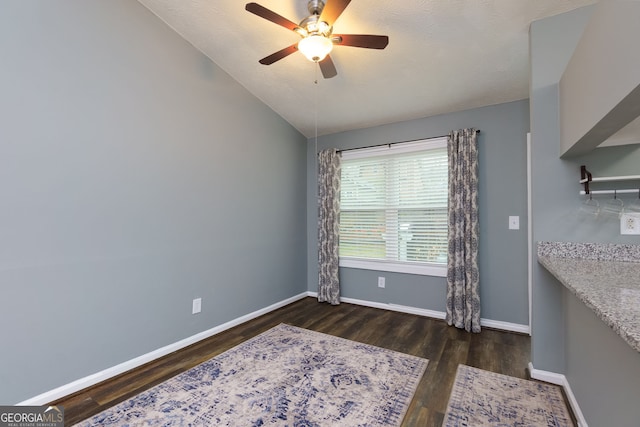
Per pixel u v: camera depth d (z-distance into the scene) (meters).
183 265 2.65
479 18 2.15
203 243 2.83
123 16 2.22
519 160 3.01
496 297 3.08
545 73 2.04
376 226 3.86
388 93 3.17
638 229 1.79
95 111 2.05
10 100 1.69
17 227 1.71
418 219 3.57
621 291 1.14
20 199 1.72
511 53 2.45
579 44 1.59
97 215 2.06
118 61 2.19
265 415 1.71
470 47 2.43
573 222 1.94
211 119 2.92
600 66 1.31
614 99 1.17
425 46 2.47
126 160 2.23
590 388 1.49
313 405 1.80
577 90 1.62
